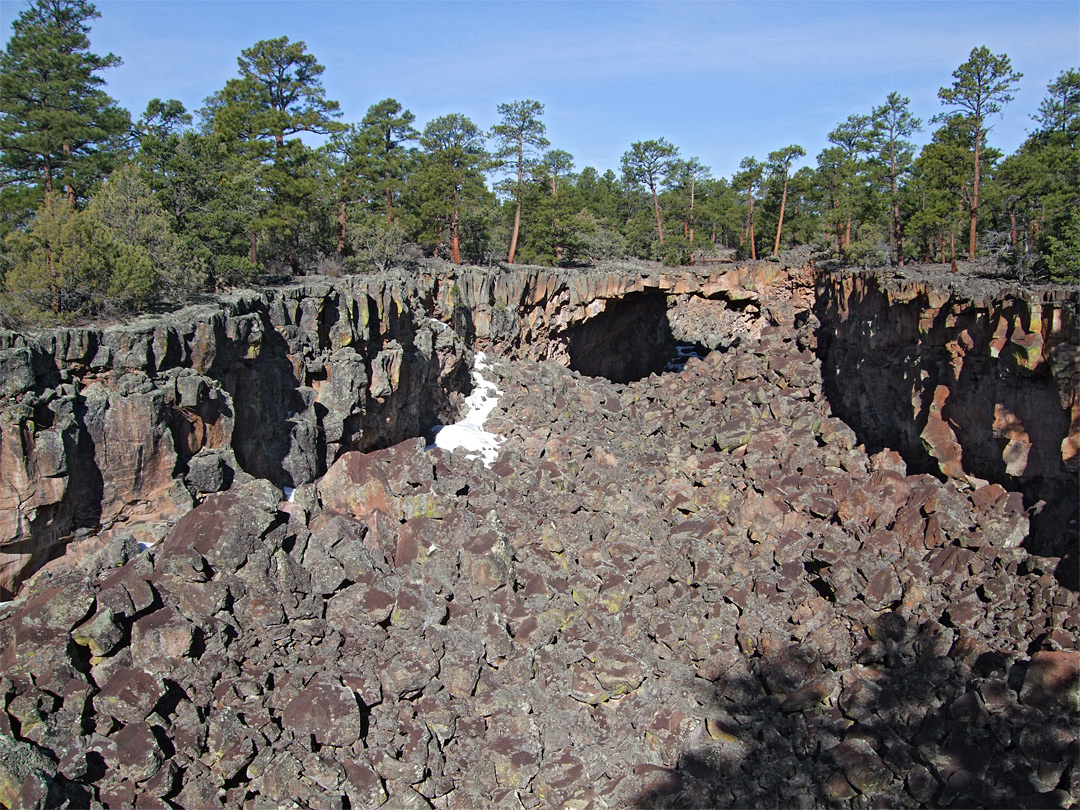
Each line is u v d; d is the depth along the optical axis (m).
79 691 18.75
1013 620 28.56
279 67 57.50
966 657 27.19
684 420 54.22
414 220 65.81
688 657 28.94
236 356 28.48
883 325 45.56
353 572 25.72
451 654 24.59
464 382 51.50
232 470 27.14
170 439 24.61
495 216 83.12
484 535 29.05
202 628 21.39
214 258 38.12
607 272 72.50
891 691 25.78
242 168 50.22
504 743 23.17
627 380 81.88
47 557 22.12
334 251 56.56
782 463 44.03
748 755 24.42
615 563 33.22
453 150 68.31
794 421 51.28
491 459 42.28
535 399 51.28
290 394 32.50
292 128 53.09
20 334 21.80
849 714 25.89
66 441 21.61
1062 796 21.61
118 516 23.72
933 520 33.94
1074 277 40.59
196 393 25.45
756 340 69.88
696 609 30.69
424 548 29.05
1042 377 31.48
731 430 48.28
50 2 43.19
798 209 95.12
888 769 22.97
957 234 67.56
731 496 40.00
